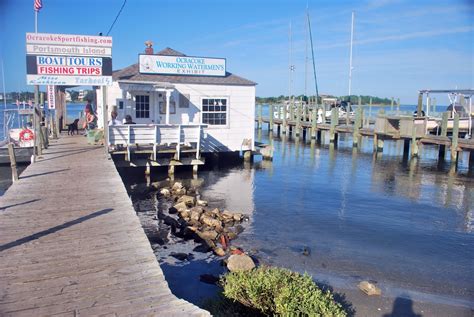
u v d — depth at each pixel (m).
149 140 16.66
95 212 7.79
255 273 6.57
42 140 16.56
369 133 28.75
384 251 9.93
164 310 4.35
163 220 11.79
